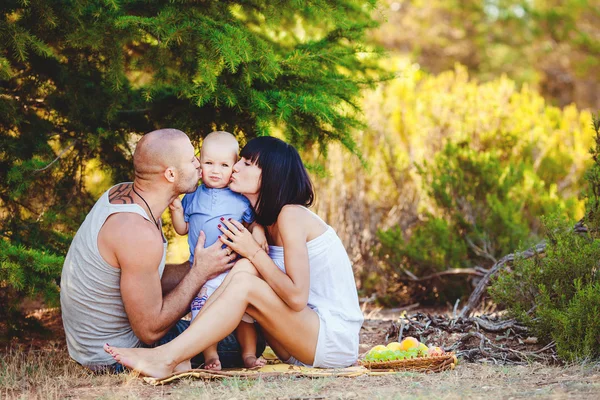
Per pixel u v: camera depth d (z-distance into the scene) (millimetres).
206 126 5379
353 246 7816
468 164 7613
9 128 5379
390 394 3564
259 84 5230
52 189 5641
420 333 5195
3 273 4312
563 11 19031
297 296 3959
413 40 18859
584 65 18688
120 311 4078
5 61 4570
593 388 3578
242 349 4223
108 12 4789
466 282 7344
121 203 4008
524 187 7668
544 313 4598
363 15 5953
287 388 3703
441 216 7871
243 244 4000
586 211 5152
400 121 8703
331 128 5637
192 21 4746
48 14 4680
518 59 18984
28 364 4465
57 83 5562
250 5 5270
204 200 4227
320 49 5508
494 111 8516
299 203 4160
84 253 3973
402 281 7660
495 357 4629
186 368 3951
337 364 4188
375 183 8086
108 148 5742
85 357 4172
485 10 19719
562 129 9383
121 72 5035
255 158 4117
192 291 4070
